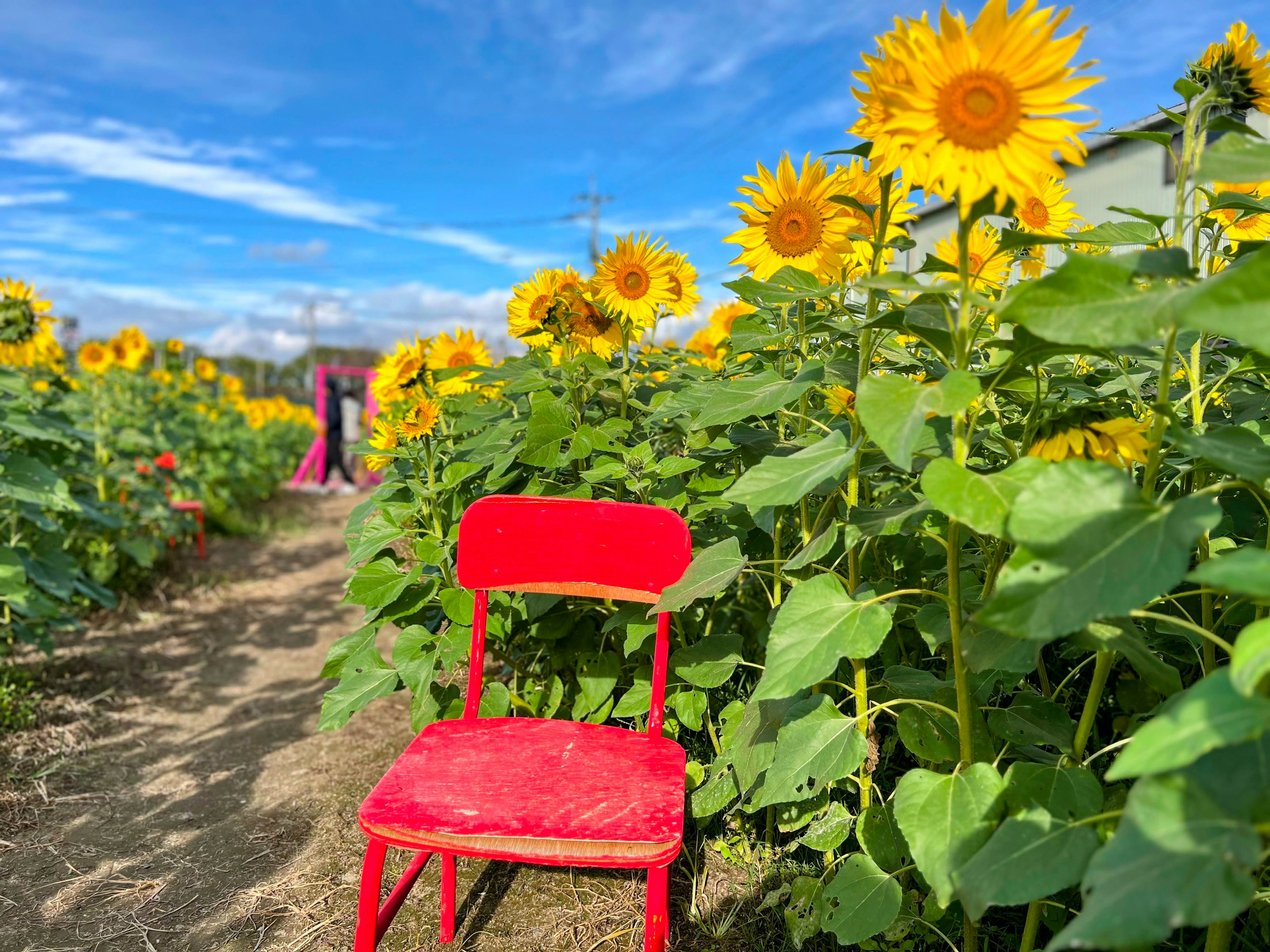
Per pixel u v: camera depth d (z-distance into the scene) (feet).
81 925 6.76
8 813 8.57
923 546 6.81
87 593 13.41
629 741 5.41
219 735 10.68
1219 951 4.02
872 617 4.03
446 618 7.85
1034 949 5.02
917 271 4.60
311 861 7.63
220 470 27.68
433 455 7.78
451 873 6.26
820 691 6.03
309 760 9.84
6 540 12.45
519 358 8.50
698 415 6.24
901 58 3.34
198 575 19.30
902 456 3.25
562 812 4.53
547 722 5.70
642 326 7.92
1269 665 2.37
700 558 5.47
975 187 3.27
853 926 4.70
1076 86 3.17
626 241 7.55
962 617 4.19
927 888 5.43
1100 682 4.09
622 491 7.36
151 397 22.38
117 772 9.62
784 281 5.34
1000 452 5.56
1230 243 5.31
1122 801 4.88
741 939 6.15
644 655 7.61
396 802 4.63
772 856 6.70
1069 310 3.04
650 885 4.34
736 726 6.51
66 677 12.39
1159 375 5.80
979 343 5.37
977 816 3.91
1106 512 3.02
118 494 18.42
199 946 6.48
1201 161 3.09
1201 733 2.44
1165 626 4.91
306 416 59.82
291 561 21.98
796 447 6.25
